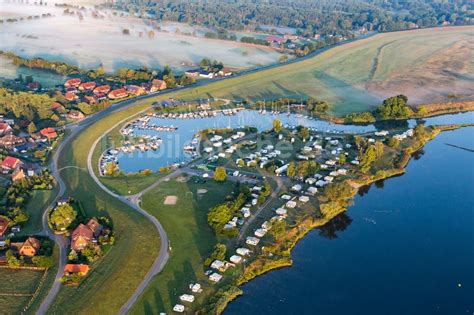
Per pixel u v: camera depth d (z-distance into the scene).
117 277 194.12
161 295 186.00
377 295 193.50
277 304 186.50
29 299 182.00
